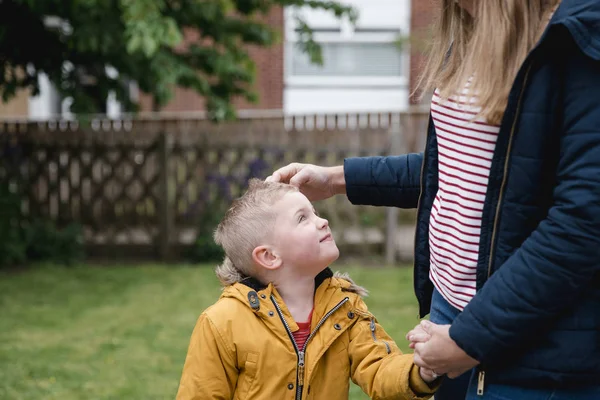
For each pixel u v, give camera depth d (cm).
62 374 453
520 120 154
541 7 158
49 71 789
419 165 230
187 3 795
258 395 193
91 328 564
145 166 889
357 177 234
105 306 638
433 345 160
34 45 778
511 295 148
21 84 813
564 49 147
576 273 143
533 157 153
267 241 199
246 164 877
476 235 174
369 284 715
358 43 1342
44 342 526
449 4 183
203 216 873
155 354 495
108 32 723
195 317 596
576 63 145
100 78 825
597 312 150
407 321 559
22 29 760
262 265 199
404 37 1095
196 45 839
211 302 650
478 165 170
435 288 201
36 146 886
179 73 765
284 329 193
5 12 741
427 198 201
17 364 473
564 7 146
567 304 147
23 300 661
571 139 145
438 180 197
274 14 1292
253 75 881
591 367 151
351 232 886
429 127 198
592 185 140
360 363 199
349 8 902
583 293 150
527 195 155
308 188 239
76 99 779
